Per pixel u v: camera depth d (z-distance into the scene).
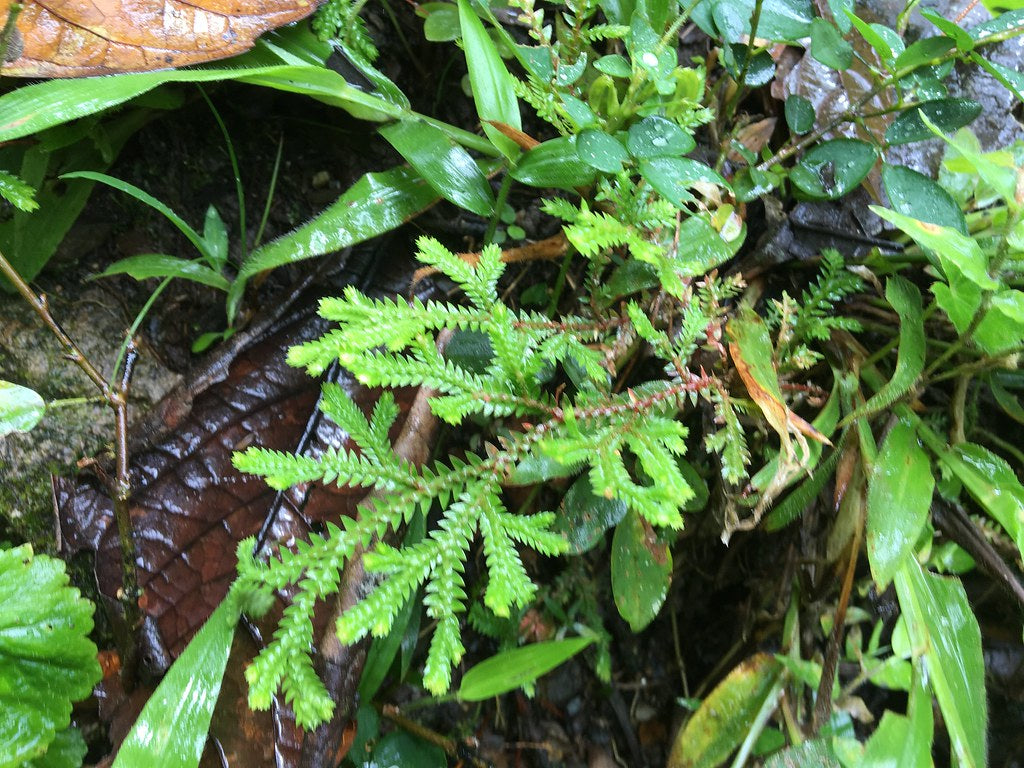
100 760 0.20
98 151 0.22
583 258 0.24
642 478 0.21
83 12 0.18
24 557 0.17
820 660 0.24
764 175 0.22
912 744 0.18
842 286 0.21
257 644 0.19
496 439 0.23
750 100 0.26
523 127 0.25
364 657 0.19
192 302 0.23
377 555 0.14
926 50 0.19
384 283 0.23
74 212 0.22
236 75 0.19
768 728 0.23
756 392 0.18
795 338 0.21
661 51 0.19
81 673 0.18
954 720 0.18
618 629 0.27
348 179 0.25
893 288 0.20
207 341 0.22
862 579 0.25
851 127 0.24
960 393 0.22
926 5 0.25
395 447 0.20
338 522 0.20
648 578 0.20
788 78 0.25
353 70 0.21
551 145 0.20
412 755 0.23
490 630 0.24
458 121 0.26
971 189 0.23
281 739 0.18
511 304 0.24
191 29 0.19
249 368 0.21
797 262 0.23
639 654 0.28
